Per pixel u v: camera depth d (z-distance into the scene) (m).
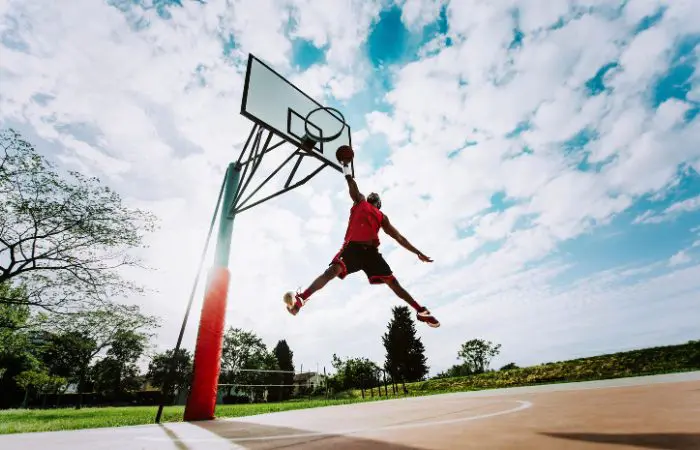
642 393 2.97
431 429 1.78
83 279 13.69
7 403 35.94
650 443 1.08
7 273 13.16
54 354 26.86
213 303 4.95
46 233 13.31
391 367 41.81
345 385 43.47
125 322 18.09
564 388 5.77
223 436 2.19
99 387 37.34
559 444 1.17
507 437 1.37
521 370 21.77
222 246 5.47
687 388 3.11
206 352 4.64
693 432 1.20
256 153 5.89
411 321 45.00
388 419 2.55
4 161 12.54
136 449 1.78
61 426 3.93
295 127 5.92
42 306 13.86
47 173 13.23
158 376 47.78
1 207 12.72
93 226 13.62
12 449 1.88
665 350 18.03
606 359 19.66
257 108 5.61
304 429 2.31
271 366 50.06
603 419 1.65
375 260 2.59
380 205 2.96
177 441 2.04
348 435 1.81
